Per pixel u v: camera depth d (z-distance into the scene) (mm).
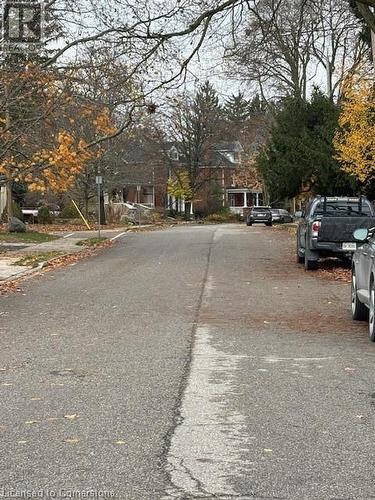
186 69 22406
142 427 6492
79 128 41469
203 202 82375
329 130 37500
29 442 6070
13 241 36344
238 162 90438
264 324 12625
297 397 7582
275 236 41062
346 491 4996
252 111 65812
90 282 19484
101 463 5551
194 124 75812
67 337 11344
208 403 7324
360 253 12445
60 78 23641
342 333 11766
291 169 39812
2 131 24406
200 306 14797
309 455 5746
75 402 7375
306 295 16609
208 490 5008
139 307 14672
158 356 9781
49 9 23125
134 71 22000
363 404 7309
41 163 24469
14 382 8305
